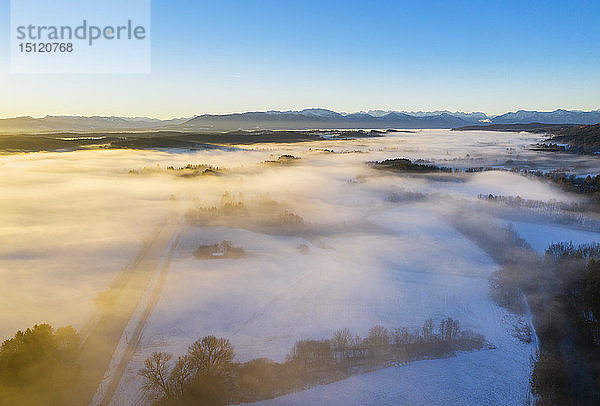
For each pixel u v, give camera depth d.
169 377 62.88
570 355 71.75
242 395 60.59
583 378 66.19
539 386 64.19
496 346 74.75
